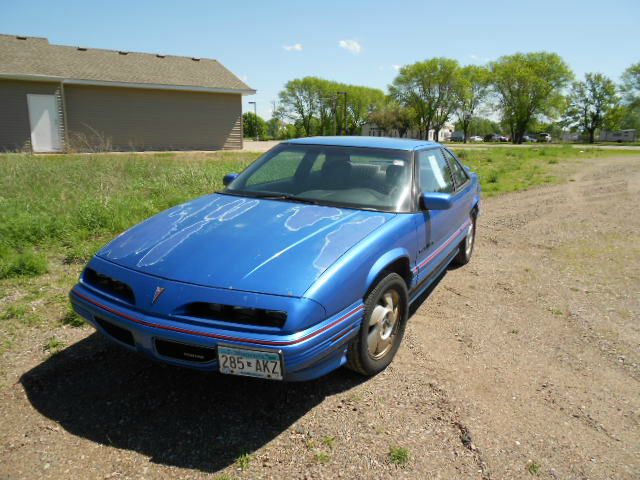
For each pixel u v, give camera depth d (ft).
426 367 10.52
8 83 63.41
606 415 9.05
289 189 12.19
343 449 7.77
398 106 301.43
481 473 7.37
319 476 7.16
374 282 9.46
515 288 15.92
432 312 13.73
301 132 322.96
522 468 7.53
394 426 8.41
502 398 9.45
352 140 13.75
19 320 11.94
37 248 17.70
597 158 78.89
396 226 10.31
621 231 24.21
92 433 8.02
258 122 338.54
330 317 8.08
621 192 37.40
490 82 279.28
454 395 9.45
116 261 9.07
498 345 11.76
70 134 70.03
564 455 7.88
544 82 260.83
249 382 9.72
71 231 19.11
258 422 8.44
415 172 12.23
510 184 42.60
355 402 9.10
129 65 77.56
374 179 11.93
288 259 8.43
